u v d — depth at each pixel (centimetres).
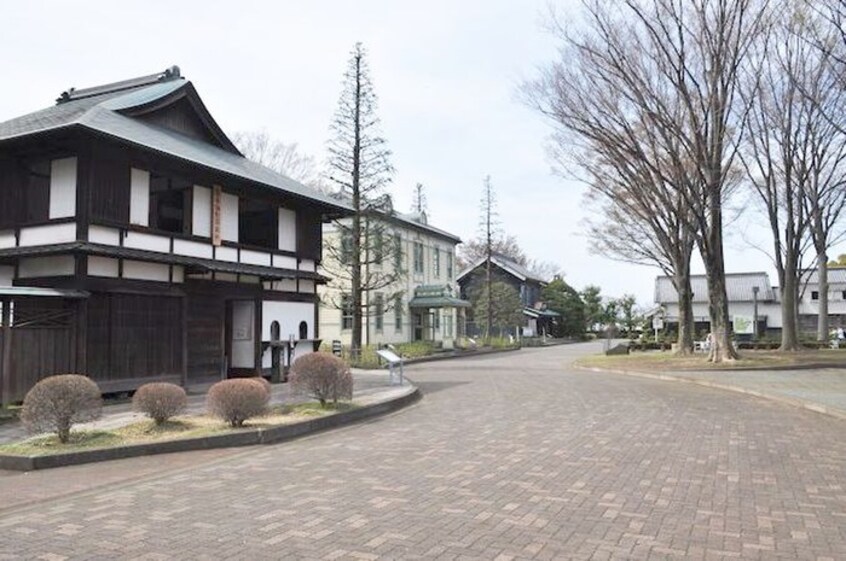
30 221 1391
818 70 2284
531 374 2288
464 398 1538
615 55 2173
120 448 878
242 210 1958
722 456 828
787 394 1486
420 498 636
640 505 605
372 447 927
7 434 1002
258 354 1792
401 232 3725
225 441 959
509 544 500
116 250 1345
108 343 1365
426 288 3875
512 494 648
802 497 632
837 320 5566
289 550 491
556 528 538
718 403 1397
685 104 2166
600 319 7269
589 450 870
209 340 1625
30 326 1202
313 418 1107
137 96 1677
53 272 1342
